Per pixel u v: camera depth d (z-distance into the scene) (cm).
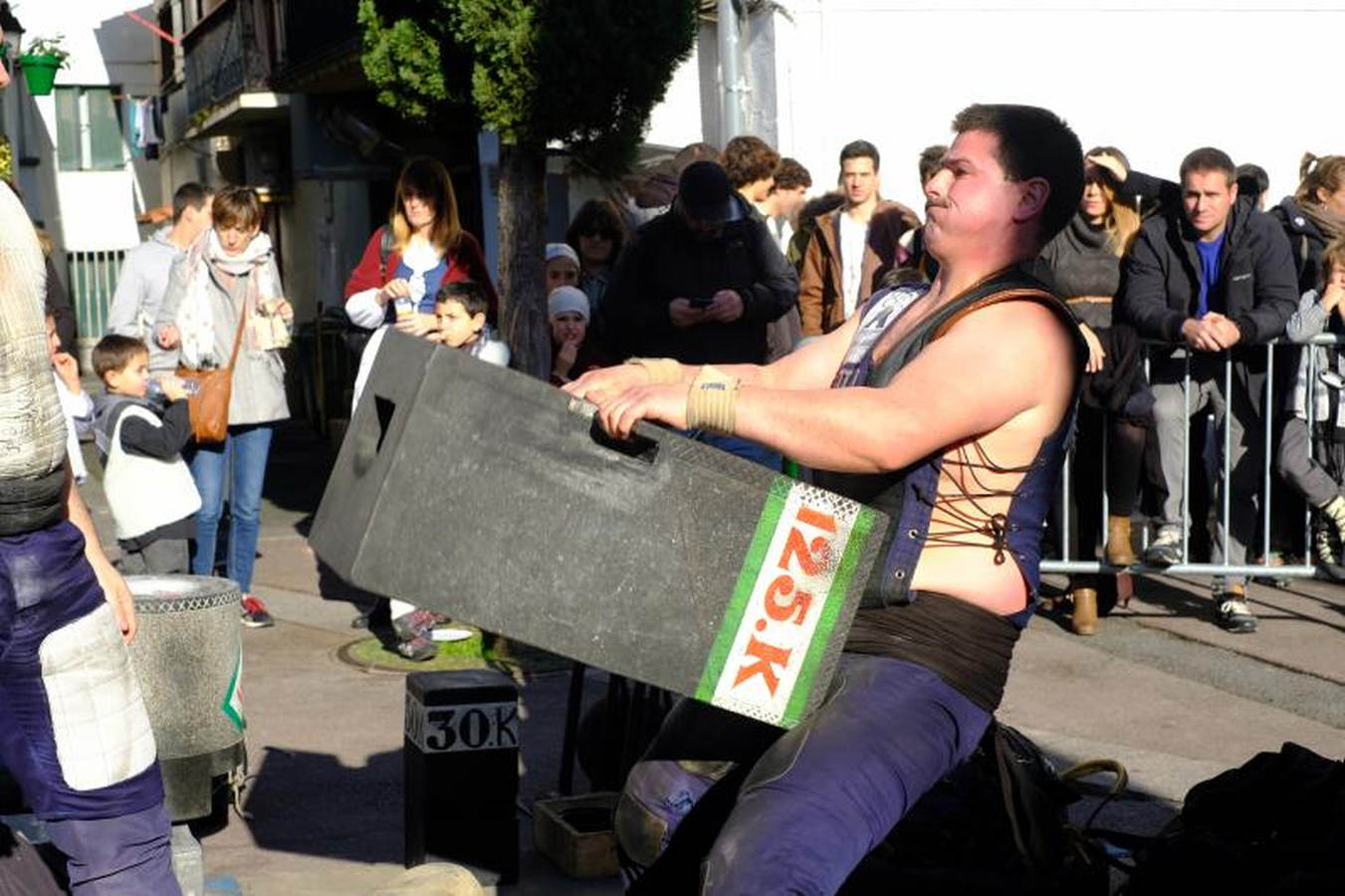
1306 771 364
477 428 265
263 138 1889
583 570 270
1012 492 292
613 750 473
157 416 683
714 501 273
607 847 450
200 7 2189
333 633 728
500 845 445
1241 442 726
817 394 279
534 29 662
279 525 1056
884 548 292
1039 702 611
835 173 1027
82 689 330
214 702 474
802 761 276
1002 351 285
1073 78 1043
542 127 682
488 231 1162
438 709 439
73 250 2886
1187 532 719
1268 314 695
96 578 334
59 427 325
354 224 1645
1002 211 296
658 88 691
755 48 1050
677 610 273
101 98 2883
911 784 279
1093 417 714
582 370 716
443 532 264
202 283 720
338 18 1222
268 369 730
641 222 848
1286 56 1062
